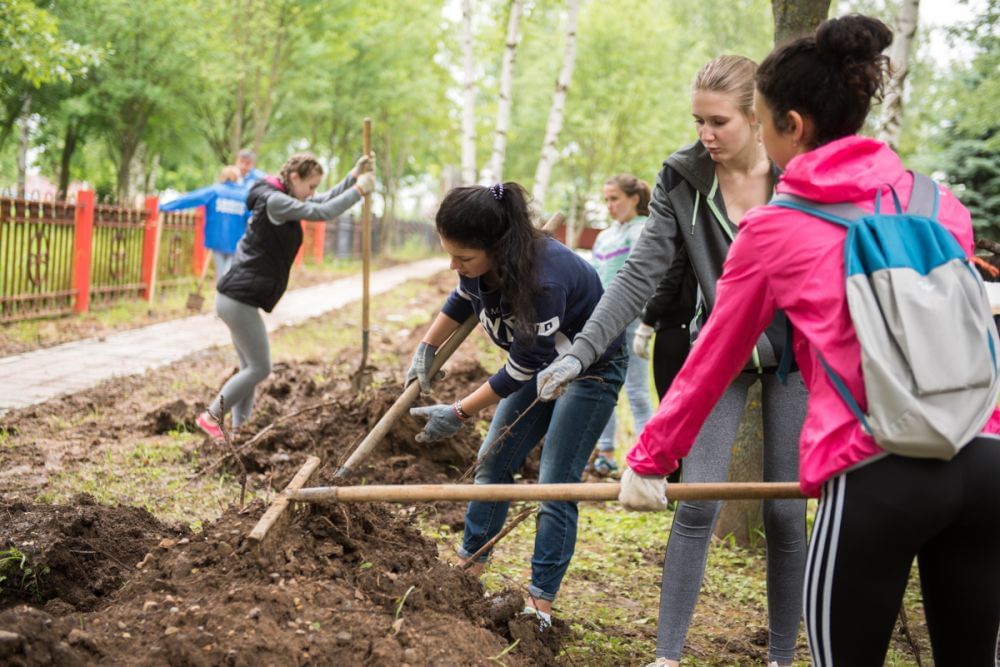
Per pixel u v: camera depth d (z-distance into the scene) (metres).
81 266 13.27
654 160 29.30
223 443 6.16
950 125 18.56
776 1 5.74
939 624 2.37
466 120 13.72
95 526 3.94
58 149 30.69
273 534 3.20
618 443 8.14
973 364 2.12
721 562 5.21
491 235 3.35
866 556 2.21
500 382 3.63
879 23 2.37
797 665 3.81
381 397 6.11
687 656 3.86
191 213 17.98
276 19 23.27
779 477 3.39
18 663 2.49
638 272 3.46
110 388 8.23
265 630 2.77
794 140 2.45
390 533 3.67
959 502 2.19
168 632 2.73
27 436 6.47
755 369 3.35
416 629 2.98
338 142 33.59
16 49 14.61
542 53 28.55
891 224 2.23
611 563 5.05
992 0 11.93
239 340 6.33
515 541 5.18
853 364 2.21
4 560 3.46
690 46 31.38
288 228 6.25
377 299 18.98
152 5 21.58
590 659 3.63
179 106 24.06
